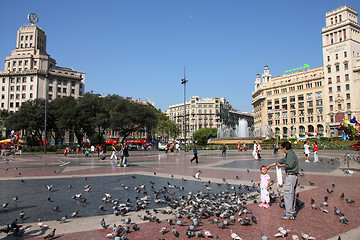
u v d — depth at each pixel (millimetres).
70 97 55344
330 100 78688
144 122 56406
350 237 4379
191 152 40875
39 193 8219
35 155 36594
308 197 7332
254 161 20906
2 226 4988
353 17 77812
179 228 4887
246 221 4934
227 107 148125
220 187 9070
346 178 10992
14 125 49031
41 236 4480
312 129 85312
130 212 6004
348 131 14633
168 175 12453
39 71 78188
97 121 49844
